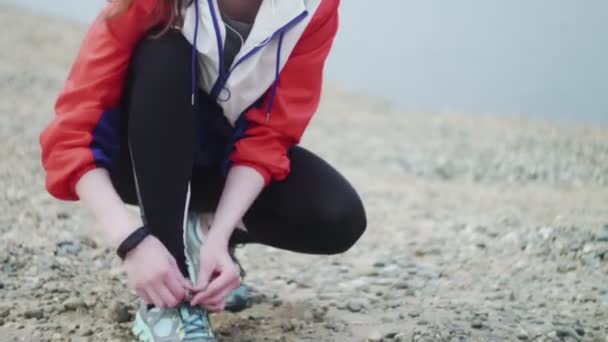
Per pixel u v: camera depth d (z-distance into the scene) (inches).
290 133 107.2
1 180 210.8
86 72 101.4
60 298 126.0
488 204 215.9
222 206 104.0
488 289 141.0
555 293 138.9
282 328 118.2
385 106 427.2
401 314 125.9
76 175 99.0
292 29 104.8
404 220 196.1
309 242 113.5
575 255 159.9
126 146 105.7
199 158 108.7
